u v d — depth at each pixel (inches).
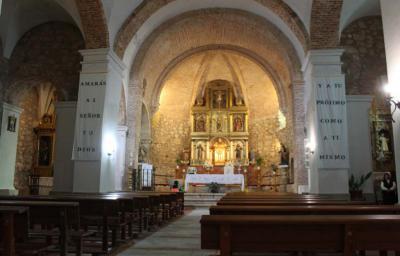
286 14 516.1
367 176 491.2
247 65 859.4
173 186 789.9
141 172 672.4
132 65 647.1
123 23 520.1
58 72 571.2
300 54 597.3
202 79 914.1
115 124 506.6
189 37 735.1
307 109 532.4
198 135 908.0
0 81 560.7
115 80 508.1
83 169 458.0
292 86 607.8
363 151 518.3
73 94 561.9
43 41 582.6
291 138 670.5
